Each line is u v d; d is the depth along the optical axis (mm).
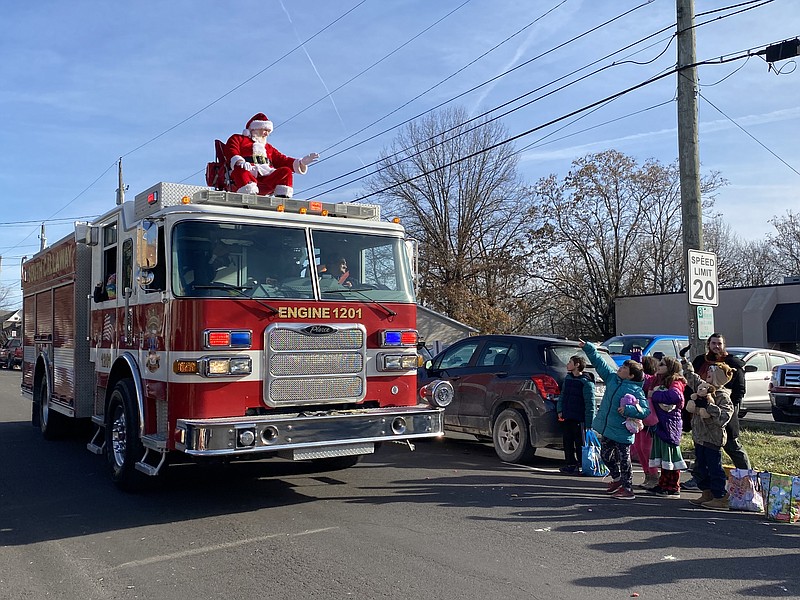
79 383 9258
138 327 7426
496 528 6344
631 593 4738
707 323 10250
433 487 8117
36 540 6047
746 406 14836
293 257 7098
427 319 30375
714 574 5145
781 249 50875
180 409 6477
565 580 4977
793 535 6234
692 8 10984
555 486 8242
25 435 12094
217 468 9258
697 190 10680
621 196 40500
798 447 10492
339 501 7406
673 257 40594
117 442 7922
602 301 40594
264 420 6422
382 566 5266
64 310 9992
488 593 4711
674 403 7801
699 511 7152
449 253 39406
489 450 10984
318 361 6980
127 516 6809
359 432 6883
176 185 7355
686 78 10953
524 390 9625
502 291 39562
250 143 8859
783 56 10742
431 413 7359
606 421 7793
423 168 40562
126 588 4871
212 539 6016
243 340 6590
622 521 6656
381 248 7715
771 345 30156
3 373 35375
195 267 6605
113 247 8438
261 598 4648
